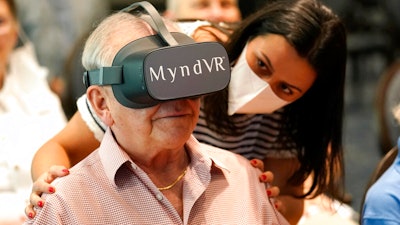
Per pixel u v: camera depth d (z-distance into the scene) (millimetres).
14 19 3061
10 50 3055
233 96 2008
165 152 1721
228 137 2150
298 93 1970
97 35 1675
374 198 1955
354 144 5113
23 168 2855
